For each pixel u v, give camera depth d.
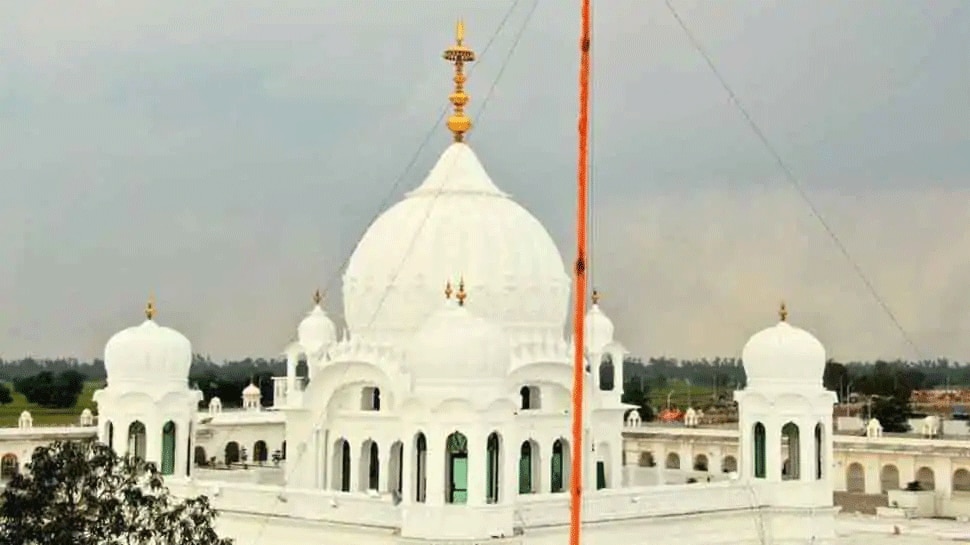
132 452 77.62
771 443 78.19
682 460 131.62
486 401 63.78
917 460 121.12
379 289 75.81
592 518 68.69
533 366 73.50
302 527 67.81
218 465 104.38
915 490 117.38
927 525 105.19
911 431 164.25
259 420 119.88
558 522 66.88
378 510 64.94
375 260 76.69
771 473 78.06
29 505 46.88
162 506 50.50
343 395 74.88
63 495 47.53
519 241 76.81
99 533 47.12
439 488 63.41
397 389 71.31
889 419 171.38
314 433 75.38
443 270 74.50
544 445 73.38
